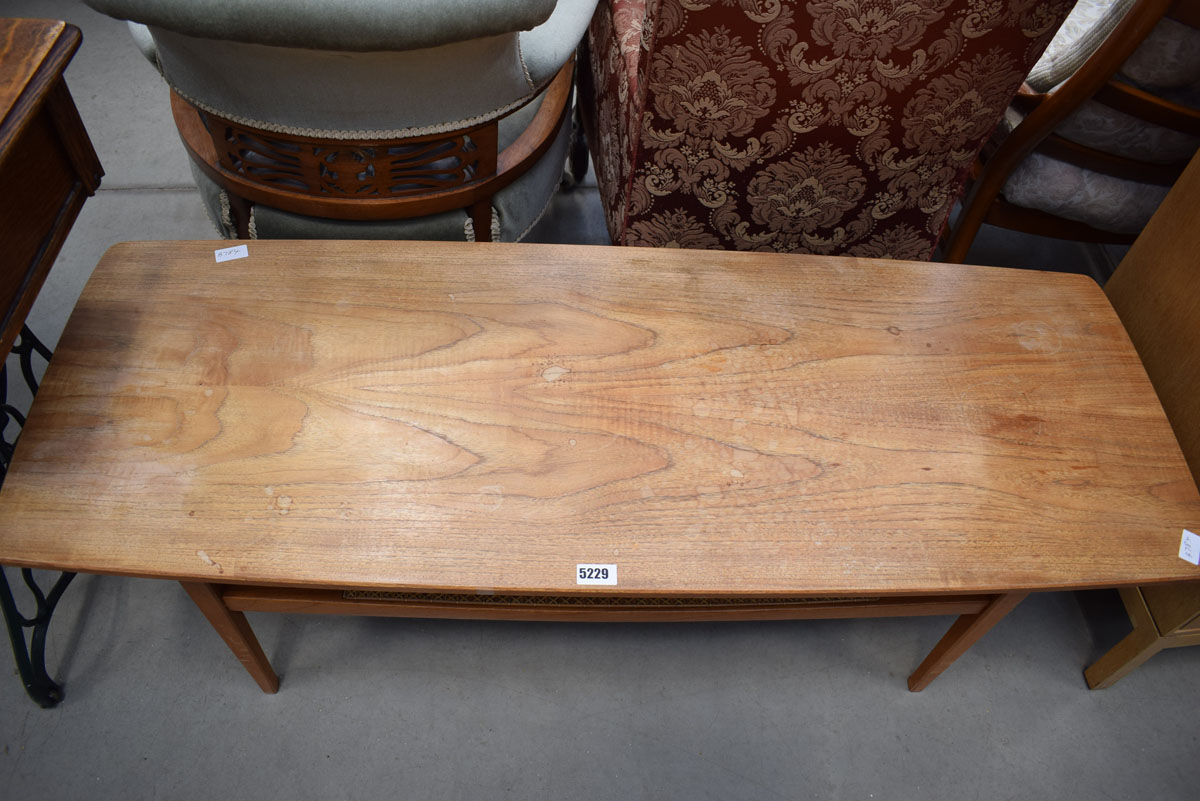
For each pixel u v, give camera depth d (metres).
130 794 1.29
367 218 1.57
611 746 1.37
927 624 1.53
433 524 1.01
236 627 1.18
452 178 1.55
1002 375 1.22
